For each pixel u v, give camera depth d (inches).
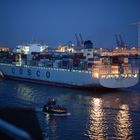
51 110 2373.3
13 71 5388.8
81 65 4074.8
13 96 3344.0
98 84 3789.4
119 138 1820.9
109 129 2003.0
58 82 4421.8
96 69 3848.4
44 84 4658.0
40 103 2901.1
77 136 1833.2
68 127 2014.0
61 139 1763.0
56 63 4503.0
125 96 3425.2
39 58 5029.5
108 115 2413.9
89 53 4357.8
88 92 3750.0
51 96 3378.4
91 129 1984.5
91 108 2689.5
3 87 4205.2
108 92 3759.8
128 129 2007.9
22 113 700.0
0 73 5698.8
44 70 4690.0
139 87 4183.1
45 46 6545.3
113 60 4037.9
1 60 5802.2
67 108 2667.3
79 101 3063.5
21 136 342.0
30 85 4490.7
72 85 4168.3
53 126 2023.9
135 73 3973.9
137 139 1809.8
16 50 6422.2
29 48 6274.6
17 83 4766.2
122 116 2384.4
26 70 5073.8
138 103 2965.1
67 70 4252.0
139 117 2353.6
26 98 3213.6
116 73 3873.0
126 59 4128.9
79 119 2249.0
